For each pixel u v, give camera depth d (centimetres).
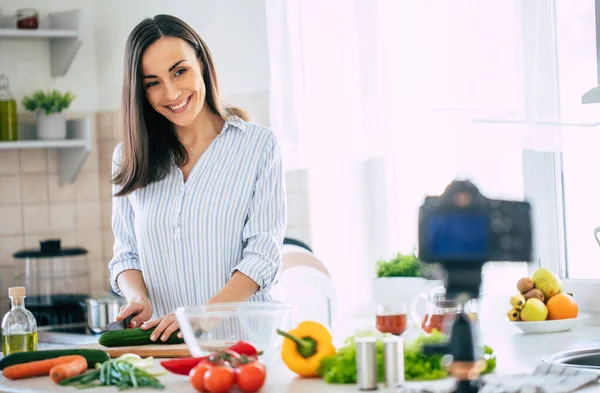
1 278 435
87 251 412
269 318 202
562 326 268
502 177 309
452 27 310
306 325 202
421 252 160
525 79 292
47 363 216
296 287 324
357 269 381
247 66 392
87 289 432
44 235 446
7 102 419
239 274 245
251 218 254
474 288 162
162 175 257
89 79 456
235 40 395
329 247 378
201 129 259
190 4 412
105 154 453
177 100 246
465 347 170
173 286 261
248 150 257
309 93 356
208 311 209
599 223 303
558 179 311
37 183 445
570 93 292
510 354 229
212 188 255
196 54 254
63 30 426
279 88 365
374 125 336
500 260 156
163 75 245
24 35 419
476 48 304
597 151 299
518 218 154
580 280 305
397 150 330
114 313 380
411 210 365
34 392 200
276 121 367
